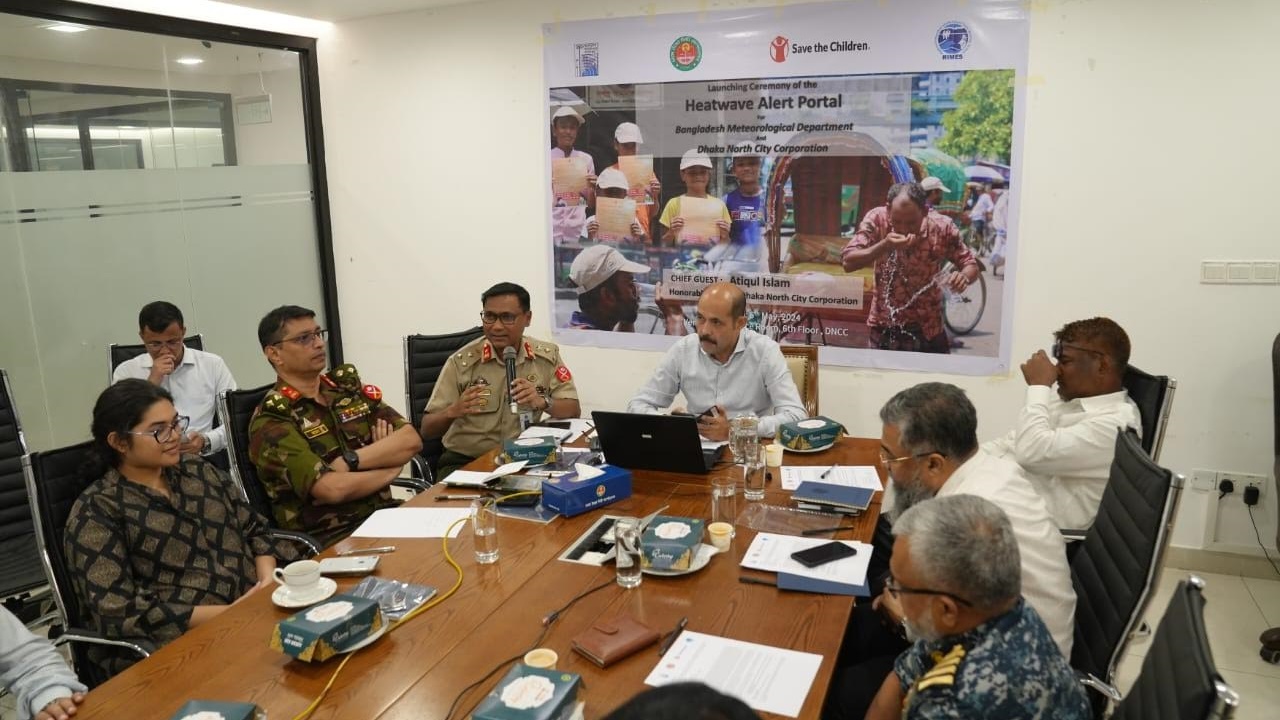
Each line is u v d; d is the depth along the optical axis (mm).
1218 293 3502
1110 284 3652
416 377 3691
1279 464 2969
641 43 4234
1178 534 3701
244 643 1789
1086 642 2002
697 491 2590
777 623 1779
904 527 1447
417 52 4738
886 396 4094
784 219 4125
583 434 3168
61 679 1772
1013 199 3723
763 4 3973
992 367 3889
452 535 2314
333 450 2912
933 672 1377
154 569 2209
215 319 4676
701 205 4266
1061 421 2770
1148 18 3416
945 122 3773
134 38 4188
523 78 4523
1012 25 3600
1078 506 2543
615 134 4375
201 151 4539
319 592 1958
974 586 1351
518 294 3328
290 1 4285
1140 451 1998
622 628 1715
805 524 2293
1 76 3672
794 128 4023
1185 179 3477
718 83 4121
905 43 3770
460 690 1579
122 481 2199
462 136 4734
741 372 3373
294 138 4984
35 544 3037
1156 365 3639
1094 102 3547
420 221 4945
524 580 2020
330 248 5191
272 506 2824
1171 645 1370
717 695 796
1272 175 3357
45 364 3916
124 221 4203
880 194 3934
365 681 1619
